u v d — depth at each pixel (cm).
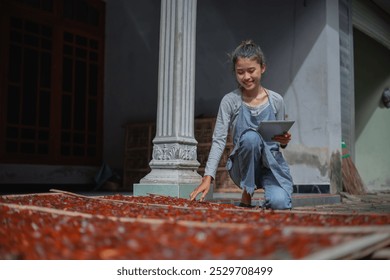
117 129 854
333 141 683
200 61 768
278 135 322
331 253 118
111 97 865
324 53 673
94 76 856
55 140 786
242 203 352
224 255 124
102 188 801
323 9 678
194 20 506
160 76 495
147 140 777
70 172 796
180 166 467
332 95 684
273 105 339
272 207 317
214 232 151
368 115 1116
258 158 328
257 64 315
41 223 177
